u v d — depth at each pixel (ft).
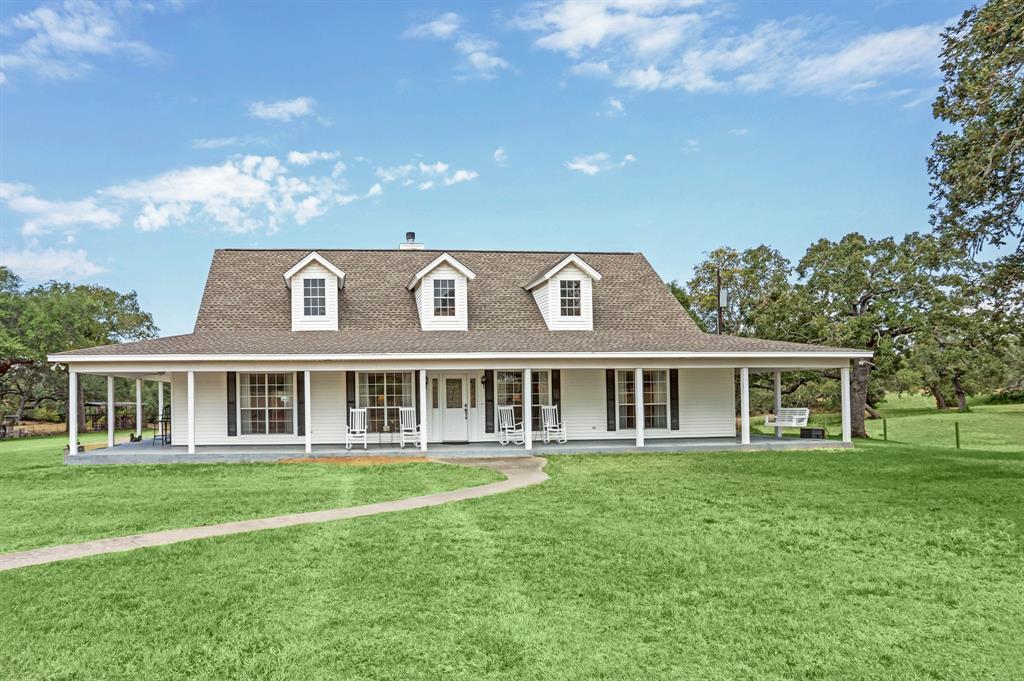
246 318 69.26
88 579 24.56
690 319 76.84
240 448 63.57
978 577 24.91
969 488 41.91
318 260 68.33
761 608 21.88
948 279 87.86
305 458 57.67
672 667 17.93
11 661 18.24
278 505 37.60
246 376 65.82
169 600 22.48
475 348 60.90
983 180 49.57
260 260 77.66
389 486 43.73
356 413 63.82
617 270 83.92
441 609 21.74
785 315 94.48
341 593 23.12
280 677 17.39
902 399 197.36
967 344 94.99
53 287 143.54
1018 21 45.34
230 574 25.09
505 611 21.58
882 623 20.76
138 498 40.01
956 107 51.93
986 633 20.06
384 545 28.89
